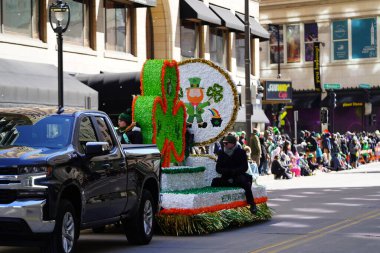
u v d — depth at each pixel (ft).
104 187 46.03
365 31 249.96
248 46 124.88
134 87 111.65
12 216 39.29
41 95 99.76
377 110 247.09
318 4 254.68
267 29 261.24
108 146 46.57
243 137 133.69
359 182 121.49
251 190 64.13
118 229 61.72
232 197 61.62
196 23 157.79
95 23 125.29
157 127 64.28
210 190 60.85
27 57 109.91
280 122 186.70
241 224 62.90
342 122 248.32
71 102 104.58
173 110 67.00
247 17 124.98
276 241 52.54
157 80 64.95
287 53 259.80
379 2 247.70
